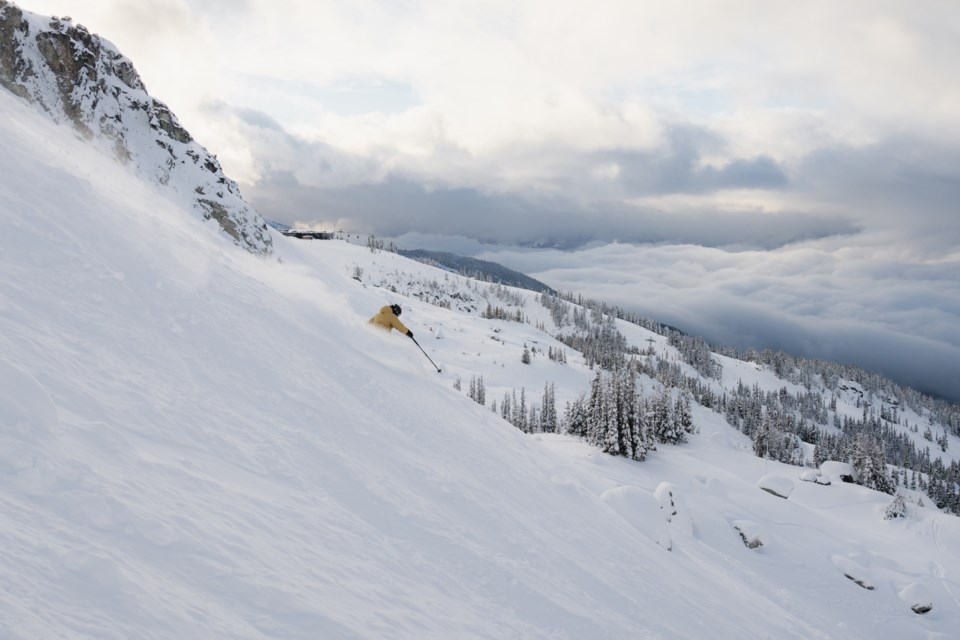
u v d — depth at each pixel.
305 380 7.89
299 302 11.91
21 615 2.26
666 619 7.62
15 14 19.42
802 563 29.83
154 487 3.92
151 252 8.39
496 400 116.56
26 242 6.49
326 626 3.43
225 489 4.52
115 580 2.77
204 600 3.09
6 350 4.44
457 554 5.84
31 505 3.03
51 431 3.73
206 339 7.20
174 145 25.39
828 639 12.70
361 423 7.67
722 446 78.94
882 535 48.25
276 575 3.70
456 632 4.45
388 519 5.79
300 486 5.38
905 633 26.92
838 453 133.12
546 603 5.89
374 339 12.07
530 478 10.04
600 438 55.03
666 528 14.62
